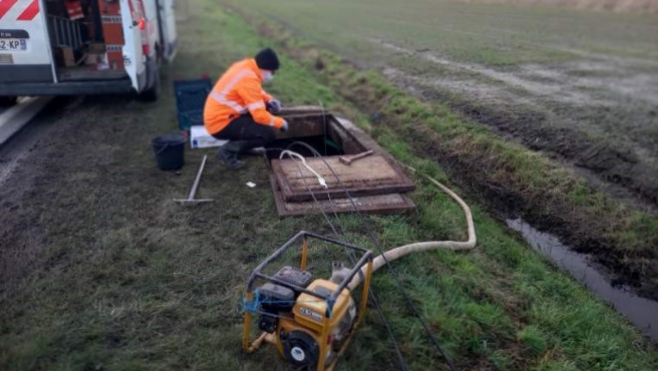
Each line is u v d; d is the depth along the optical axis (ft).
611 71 24.57
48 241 13.55
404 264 12.99
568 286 14.30
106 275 12.17
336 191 15.07
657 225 16.43
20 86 22.18
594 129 21.89
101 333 10.35
